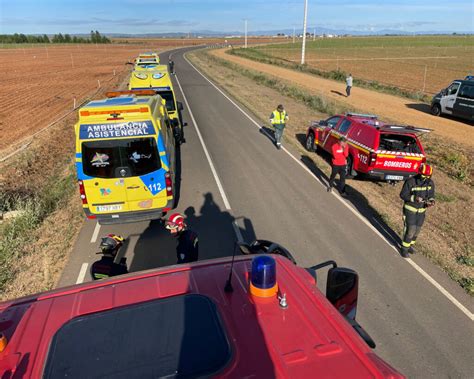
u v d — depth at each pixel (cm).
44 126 1816
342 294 368
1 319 254
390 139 1102
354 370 208
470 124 1939
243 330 235
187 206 930
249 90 2897
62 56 6700
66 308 260
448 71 4266
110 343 223
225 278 290
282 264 322
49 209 901
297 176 1150
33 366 212
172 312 250
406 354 494
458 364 480
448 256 727
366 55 6725
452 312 573
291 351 220
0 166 1243
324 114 2081
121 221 782
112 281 293
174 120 1391
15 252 714
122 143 738
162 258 711
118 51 8475
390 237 798
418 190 668
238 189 1038
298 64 4925
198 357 213
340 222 861
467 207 959
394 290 623
